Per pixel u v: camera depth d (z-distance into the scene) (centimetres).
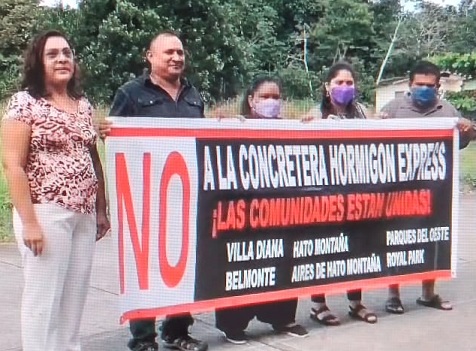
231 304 476
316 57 4441
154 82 450
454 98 2489
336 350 475
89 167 393
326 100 547
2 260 731
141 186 438
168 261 450
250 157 480
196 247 461
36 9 3331
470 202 1155
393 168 546
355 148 527
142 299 442
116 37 2842
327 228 517
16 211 385
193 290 461
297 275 505
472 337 505
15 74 3092
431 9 4994
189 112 458
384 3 4744
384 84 4059
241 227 478
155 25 2877
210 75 3016
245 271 481
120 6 2856
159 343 483
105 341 492
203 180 461
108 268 689
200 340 489
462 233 895
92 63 2830
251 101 503
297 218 503
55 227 380
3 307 570
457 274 693
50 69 379
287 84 3950
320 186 511
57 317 393
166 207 448
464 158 1694
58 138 377
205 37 3033
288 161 496
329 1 4431
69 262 394
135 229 438
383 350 477
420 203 562
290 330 508
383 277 548
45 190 378
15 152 371
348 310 568
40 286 383
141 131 435
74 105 394
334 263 522
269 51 4178
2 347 480
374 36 4509
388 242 548
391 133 543
